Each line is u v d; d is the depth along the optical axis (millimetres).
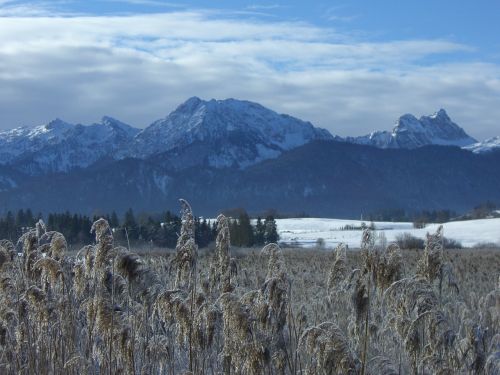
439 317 8531
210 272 10273
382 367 8539
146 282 9656
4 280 11664
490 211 189875
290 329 9336
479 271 26609
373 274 8414
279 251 9945
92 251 10172
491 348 9609
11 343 11375
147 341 10562
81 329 11789
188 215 9734
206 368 9836
